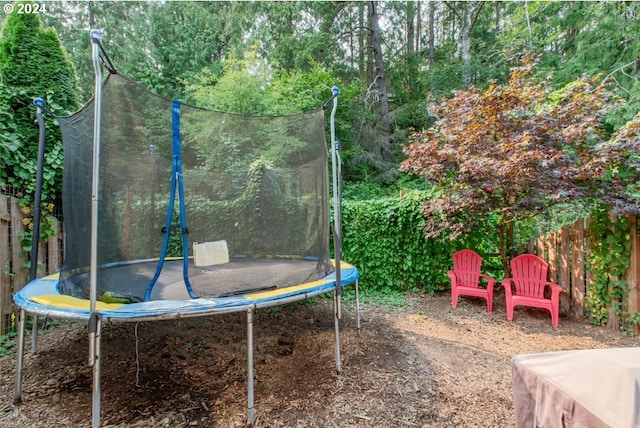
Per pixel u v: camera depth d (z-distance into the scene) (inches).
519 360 64.2
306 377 99.8
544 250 163.8
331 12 433.7
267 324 147.4
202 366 108.5
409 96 513.7
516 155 127.5
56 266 153.5
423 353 114.7
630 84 258.7
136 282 94.1
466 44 420.5
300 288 102.2
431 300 178.1
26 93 145.6
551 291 141.8
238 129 114.0
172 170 94.2
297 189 124.5
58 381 98.1
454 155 149.4
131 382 98.1
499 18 511.5
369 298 181.3
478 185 147.2
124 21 512.4
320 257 118.5
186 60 480.4
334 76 471.2
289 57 417.1
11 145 135.2
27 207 139.0
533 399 59.7
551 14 336.5
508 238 182.1
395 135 428.1
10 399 88.6
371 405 85.4
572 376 54.1
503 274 187.6
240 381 98.7
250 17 425.7
